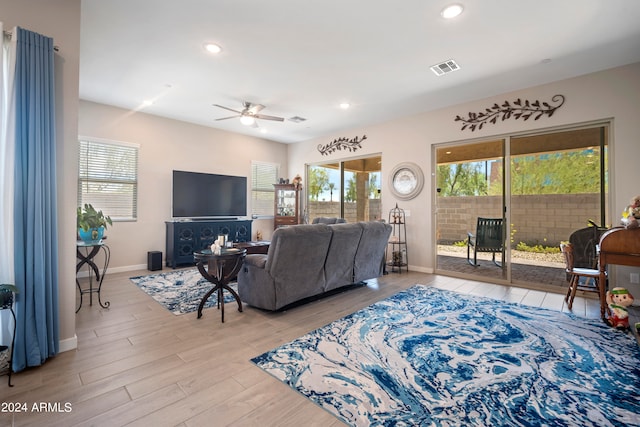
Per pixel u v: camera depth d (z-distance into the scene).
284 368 2.04
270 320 2.93
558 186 4.01
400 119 5.51
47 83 2.05
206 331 2.66
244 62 3.41
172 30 2.79
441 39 2.93
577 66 3.49
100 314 3.05
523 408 1.63
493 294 3.83
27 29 2.04
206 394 1.75
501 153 4.46
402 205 5.48
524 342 2.44
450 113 4.88
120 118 4.98
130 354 2.23
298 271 3.16
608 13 2.51
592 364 2.10
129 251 5.10
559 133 3.99
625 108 3.45
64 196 2.24
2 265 1.90
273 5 2.43
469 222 4.79
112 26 2.71
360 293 3.88
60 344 2.23
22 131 1.95
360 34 2.85
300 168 7.46
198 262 2.98
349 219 6.51
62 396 1.72
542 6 2.42
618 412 1.60
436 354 2.24
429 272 5.13
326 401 1.70
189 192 5.64
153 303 3.41
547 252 4.09
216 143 6.26
